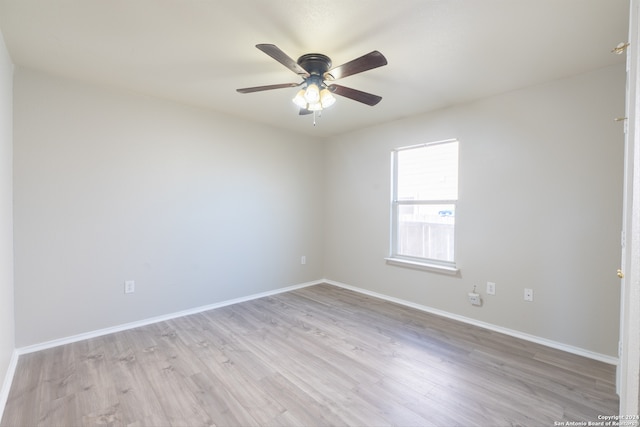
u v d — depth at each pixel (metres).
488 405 1.87
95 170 2.76
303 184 4.52
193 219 3.39
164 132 3.16
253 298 3.96
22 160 2.41
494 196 2.98
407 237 3.80
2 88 1.99
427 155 3.57
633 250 0.71
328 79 2.19
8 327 2.15
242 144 3.79
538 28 1.88
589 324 2.47
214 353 2.49
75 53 2.21
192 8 1.72
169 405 1.85
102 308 2.82
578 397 1.94
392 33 1.95
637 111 0.71
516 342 2.72
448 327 3.05
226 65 2.40
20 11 1.74
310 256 4.65
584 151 2.48
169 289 3.23
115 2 1.67
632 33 1.04
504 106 2.90
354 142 4.33
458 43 2.06
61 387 2.01
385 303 3.80
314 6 1.70
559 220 2.61
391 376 2.18
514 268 2.86
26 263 2.44
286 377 2.16
